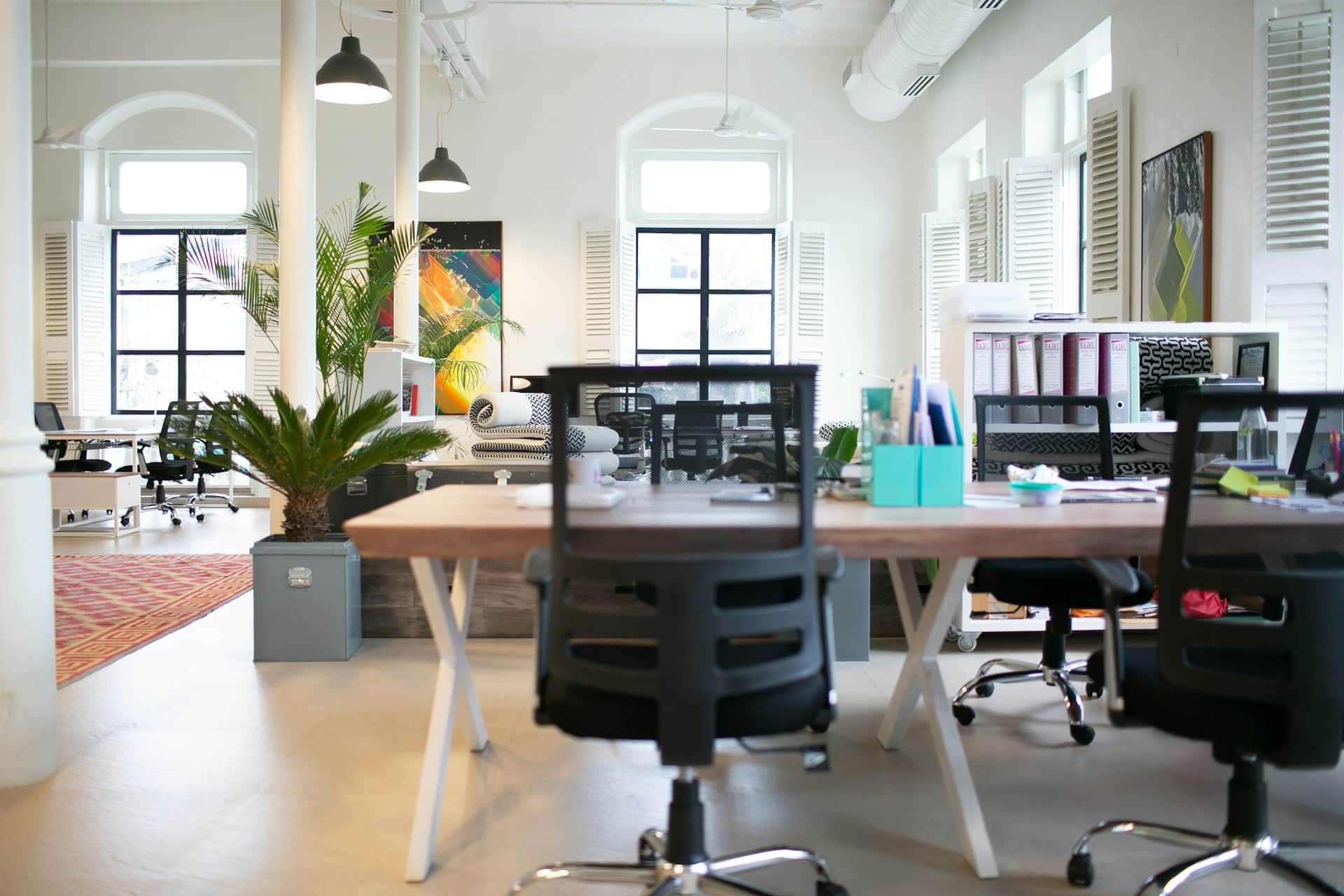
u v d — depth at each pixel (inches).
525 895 71.9
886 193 353.4
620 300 353.4
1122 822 73.1
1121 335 148.0
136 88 358.0
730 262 369.4
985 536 67.9
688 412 120.6
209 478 378.0
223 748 103.5
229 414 141.5
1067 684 108.7
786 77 354.6
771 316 368.8
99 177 373.1
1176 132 177.0
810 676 63.4
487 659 141.2
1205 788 92.8
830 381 354.3
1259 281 152.3
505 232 355.9
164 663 139.4
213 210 376.2
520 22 339.3
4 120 91.2
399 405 193.6
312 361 171.9
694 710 57.1
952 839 81.7
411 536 66.6
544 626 64.6
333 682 129.1
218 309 376.8
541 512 75.4
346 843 80.6
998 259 265.1
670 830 66.5
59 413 359.3
